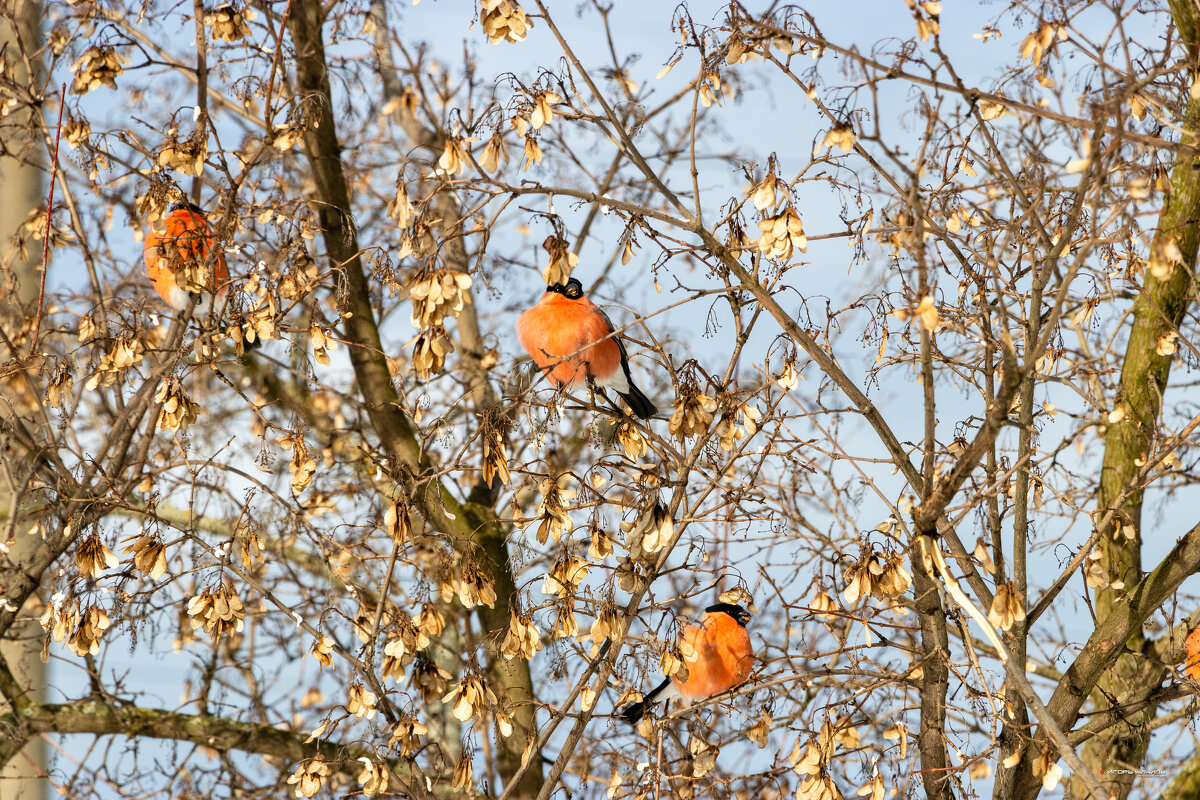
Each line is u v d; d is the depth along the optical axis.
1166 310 10.05
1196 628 8.84
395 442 11.94
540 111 7.39
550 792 8.35
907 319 7.17
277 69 9.62
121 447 10.27
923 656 7.99
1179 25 8.09
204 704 11.96
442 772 10.53
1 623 10.64
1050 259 7.45
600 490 8.33
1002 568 8.09
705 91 7.71
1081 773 6.70
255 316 8.34
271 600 8.15
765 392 8.30
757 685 7.98
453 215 11.35
